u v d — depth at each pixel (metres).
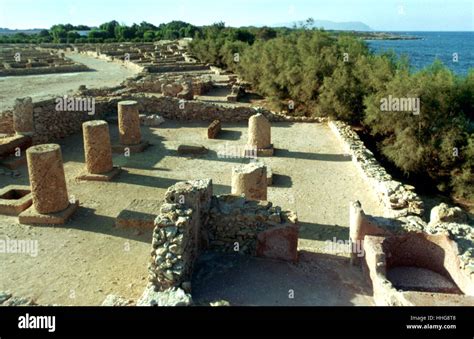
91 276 8.74
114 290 8.23
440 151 20.42
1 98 28.36
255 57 39.53
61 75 42.12
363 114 25.25
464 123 20.83
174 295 6.50
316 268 8.47
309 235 10.81
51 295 8.05
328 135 20.97
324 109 26.23
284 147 18.86
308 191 13.93
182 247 7.14
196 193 7.98
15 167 15.32
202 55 56.53
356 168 16.03
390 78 23.69
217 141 19.61
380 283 7.04
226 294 7.25
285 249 8.56
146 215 11.00
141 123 22.20
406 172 21.23
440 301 6.26
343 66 26.73
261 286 7.59
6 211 11.70
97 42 88.50
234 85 35.66
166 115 23.53
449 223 9.10
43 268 9.04
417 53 57.09
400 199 11.62
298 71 29.69
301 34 36.25
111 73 43.62
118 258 9.48
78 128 20.45
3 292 7.72
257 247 8.61
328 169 16.05
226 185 14.23
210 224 8.70
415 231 8.29
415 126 20.89
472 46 81.69
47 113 18.23
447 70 22.38
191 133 20.92
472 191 19.38
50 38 95.12
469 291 7.16
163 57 55.22
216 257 8.52
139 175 15.05
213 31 68.81
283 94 31.97
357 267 8.62
